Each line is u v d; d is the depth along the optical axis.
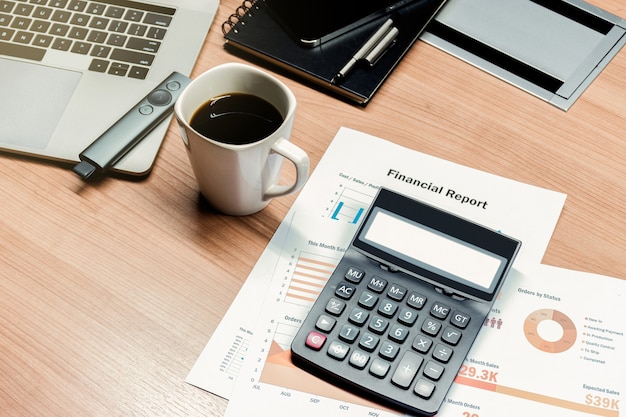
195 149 0.53
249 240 0.58
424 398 0.50
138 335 0.53
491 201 0.61
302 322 0.54
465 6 0.73
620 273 0.58
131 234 0.58
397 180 0.62
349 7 0.70
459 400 0.51
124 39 0.67
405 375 0.51
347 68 0.66
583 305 0.56
